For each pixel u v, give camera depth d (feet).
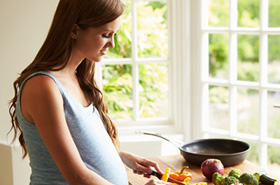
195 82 9.12
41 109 3.92
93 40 4.25
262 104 8.35
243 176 5.20
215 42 26.25
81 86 4.99
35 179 4.29
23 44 8.57
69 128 4.25
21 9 8.48
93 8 4.12
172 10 9.11
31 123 4.09
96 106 5.14
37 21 8.57
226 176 5.62
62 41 4.22
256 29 8.22
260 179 5.35
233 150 6.56
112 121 5.39
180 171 5.96
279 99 25.04
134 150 8.80
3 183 8.75
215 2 25.77
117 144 5.57
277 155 24.07
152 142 8.80
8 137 8.72
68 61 4.31
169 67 9.35
